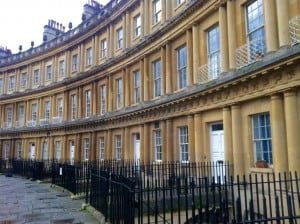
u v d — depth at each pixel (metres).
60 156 33.81
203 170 13.27
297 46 9.30
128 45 23.77
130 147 22.98
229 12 13.22
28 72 40.31
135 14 23.48
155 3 20.94
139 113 21.06
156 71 20.61
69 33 34.41
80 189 14.05
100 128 27.59
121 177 7.76
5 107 42.88
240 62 12.57
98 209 10.03
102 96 28.69
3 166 29.56
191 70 16.19
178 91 17.64
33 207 11.62
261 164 11.24
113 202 8.23
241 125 12.41
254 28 12.34
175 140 17.50
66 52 34.53
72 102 33.75
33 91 38.34
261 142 11.57
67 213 10.48
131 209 6.54
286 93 9.98
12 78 42.84
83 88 31.67
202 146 14.96
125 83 24.22
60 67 35.84
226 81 12.48
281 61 9.77
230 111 12.97
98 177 10.18
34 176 22.78
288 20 10.21
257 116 11.81
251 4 12.59
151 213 9.38
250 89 11.65
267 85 10.78
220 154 14.08
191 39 16.47
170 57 18.41
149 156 20.12
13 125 41.09
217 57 14.69
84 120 29.55
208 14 15.05
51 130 35.41
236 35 13.04
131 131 23.09
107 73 26.92
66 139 33.34
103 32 28.66
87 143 30.45
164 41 18.72
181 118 17.05
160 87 19.97
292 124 9.71
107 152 26.12
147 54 20.97
